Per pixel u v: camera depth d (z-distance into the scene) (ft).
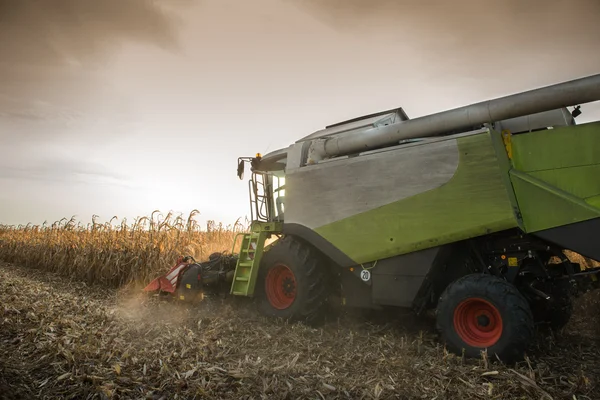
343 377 12.56
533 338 14.02
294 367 13.19
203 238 39.52
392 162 17.46
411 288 16.75
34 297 23.63
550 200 14.56
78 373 12.00
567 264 15.16
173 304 23.93
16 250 48.44
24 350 13.99
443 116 16.80
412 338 17.15
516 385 11.72
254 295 22.30
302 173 20.52
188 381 11.75
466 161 15.57
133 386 11.39
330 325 19.88
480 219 15.06
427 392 11.57
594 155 14.38
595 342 17.03
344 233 18.65
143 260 31.42
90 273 33.35
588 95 14.28
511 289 13.94
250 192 24.22
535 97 15.05
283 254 20.81
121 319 20.06
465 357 14.38
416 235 16.49
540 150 15.31
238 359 13.98
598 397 11.31
